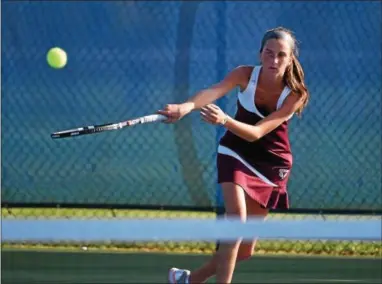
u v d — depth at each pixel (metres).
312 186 15.81
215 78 15.62
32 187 15.83
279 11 15.62
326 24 15.68
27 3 15.59
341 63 15.73
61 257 15.30
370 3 15.70
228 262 10.61
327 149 15.80
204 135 15.77
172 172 15.83
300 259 15.59
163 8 15.62
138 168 15.86
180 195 15.85
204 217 16.19
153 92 15.72
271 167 11.32
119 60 15.70
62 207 15.81
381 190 15.85
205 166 15.78
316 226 9.46
